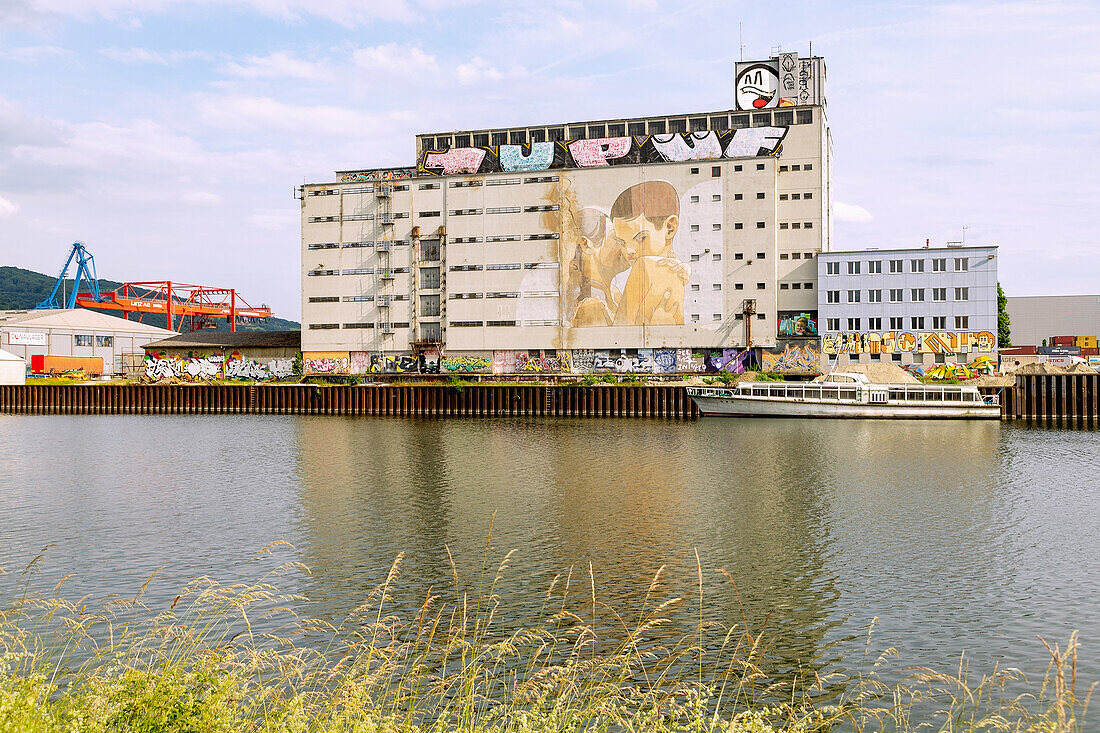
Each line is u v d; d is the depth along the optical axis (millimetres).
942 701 19125
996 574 29438
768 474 52719
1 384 124000
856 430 81500
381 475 53312
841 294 120750
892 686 20016
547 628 23641
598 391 103875
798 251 128250
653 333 129000
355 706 12773
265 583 28297
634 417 101562
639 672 20391
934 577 29094
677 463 58281
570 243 131750
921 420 90500
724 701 18953
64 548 33656
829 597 26844
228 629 23359
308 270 140500
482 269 134750
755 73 140375
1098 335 168375
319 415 111875
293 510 41406
